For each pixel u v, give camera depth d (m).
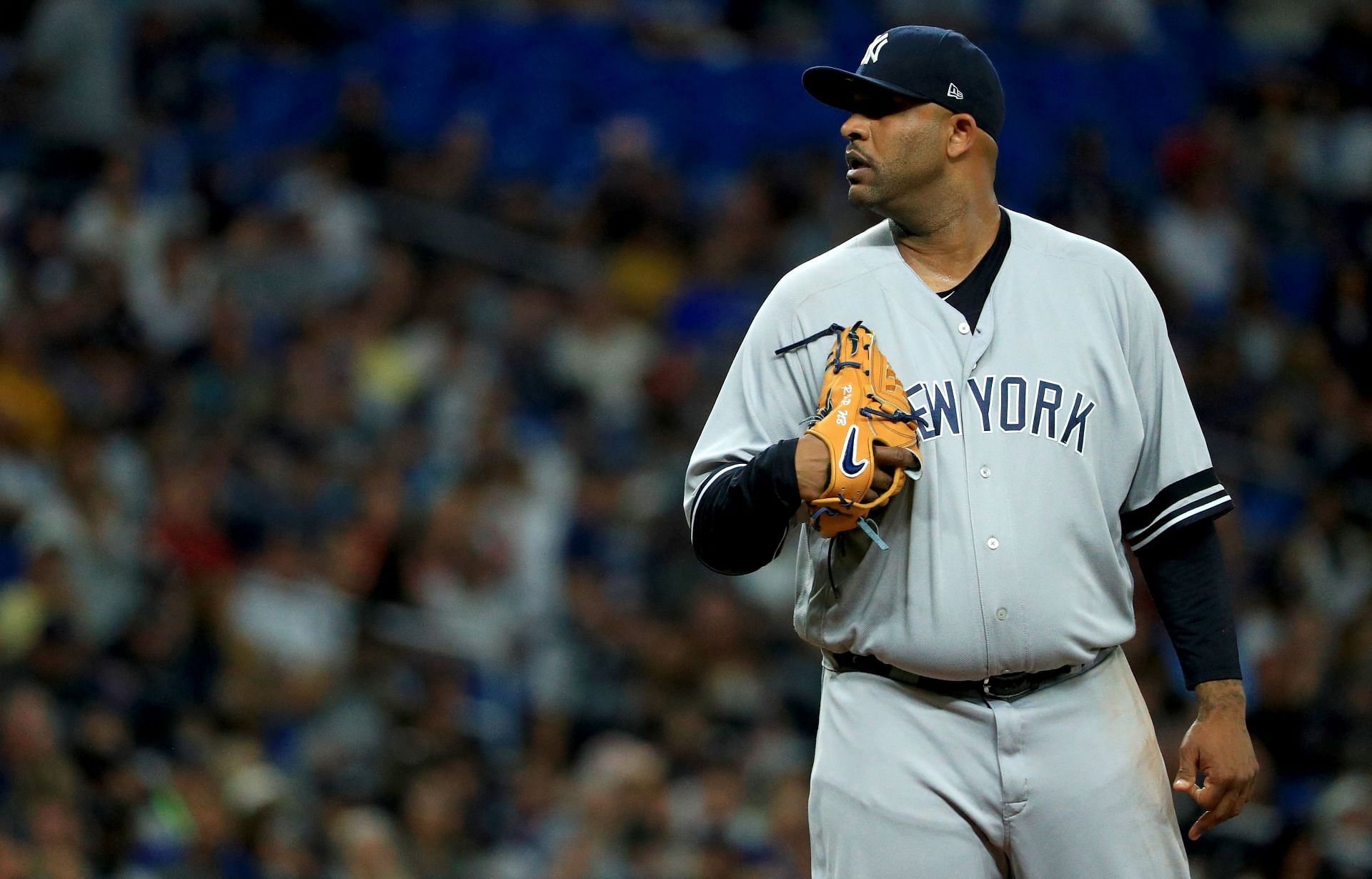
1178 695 23.42
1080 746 9.76
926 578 9.56
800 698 27.31
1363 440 37.34
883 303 9.95
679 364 35.94
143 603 25.47
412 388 35.00
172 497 28.91
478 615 29.09
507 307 37.69
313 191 38.78
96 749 22.19
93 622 25.77
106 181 38.00
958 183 9.92
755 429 10.04
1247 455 36.62
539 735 25.78
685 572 28.83
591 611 28.41
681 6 48.72
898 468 9.30
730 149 44.62
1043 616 9.51
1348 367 39.84
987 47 47.88
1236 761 9.73
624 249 40.19
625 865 22.56
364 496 29.64
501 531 30.62
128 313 34.84
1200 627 9.98
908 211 9.94
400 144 42.41
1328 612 31.06
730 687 26.98
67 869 20.94
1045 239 10.13
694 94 45.12
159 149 41.41
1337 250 45.56
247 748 23.81
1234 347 38.72
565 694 27.06
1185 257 43.34
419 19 46.59
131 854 21.45
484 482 31.52
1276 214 45.94
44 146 42.06
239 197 39.94
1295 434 37.44
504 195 40.53
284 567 27.88
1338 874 20.52
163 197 39.91
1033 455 9.61
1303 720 24.66
